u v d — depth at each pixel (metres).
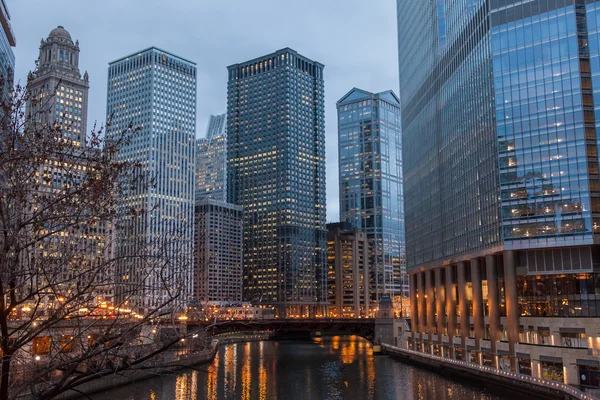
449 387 126.56
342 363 183.75
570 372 114.69
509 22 143.88
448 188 178.62
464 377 138.88
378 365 175.75
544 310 135.38
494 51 144.62
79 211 28.27
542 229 132.00
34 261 28.97
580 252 129.62
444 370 151.62
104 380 109.06
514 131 139.12
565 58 136.00
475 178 155.50
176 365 31.78
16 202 28.38
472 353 155.25
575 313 130.25
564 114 134.12
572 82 134.50
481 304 152.62
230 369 166.75
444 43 188.25
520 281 140.88
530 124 137.62
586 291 130.00
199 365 164.12
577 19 136.12
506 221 136.25
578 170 130.75
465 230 161.75
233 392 123.75
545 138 135.38
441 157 186.88
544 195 133.25
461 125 168.12
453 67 176.75
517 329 132.75
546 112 136.25
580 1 136.50
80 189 28.38
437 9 194.00
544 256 133.25
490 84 145.88
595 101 132.75
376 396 118.12
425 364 165.88
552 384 103.12
